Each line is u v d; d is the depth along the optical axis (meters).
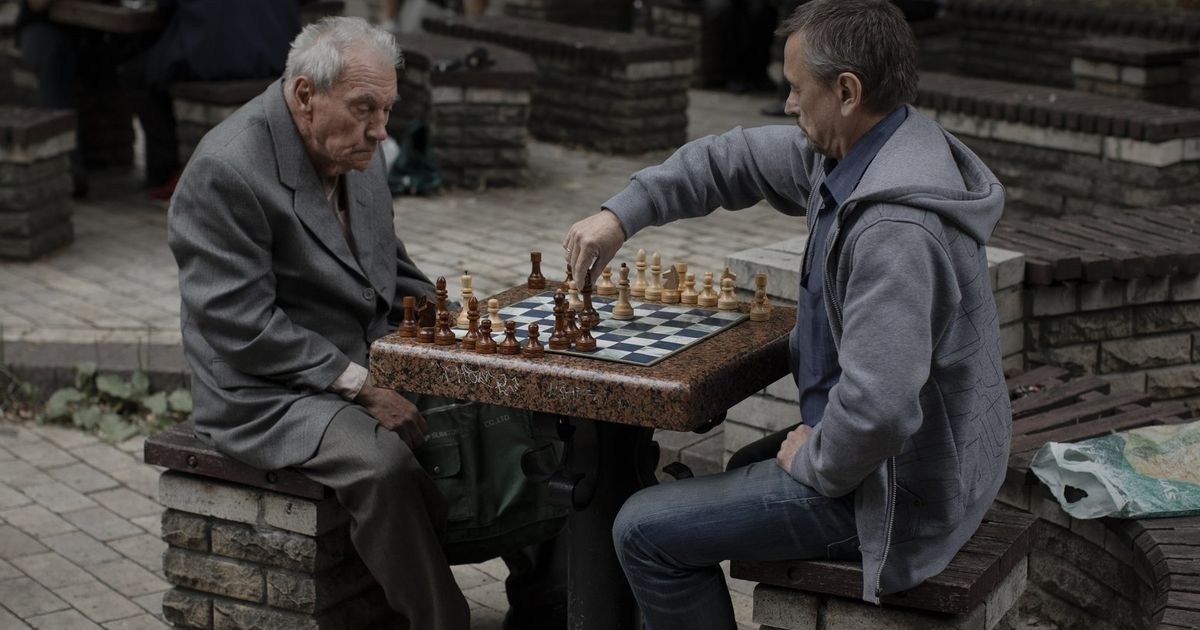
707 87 13.03
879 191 2.93
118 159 10.20
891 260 2.90
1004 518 3.50
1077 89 9.97
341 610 4.00
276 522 3.89
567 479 3.45
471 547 3.98
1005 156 8.59
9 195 7.76
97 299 7.17
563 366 3.20
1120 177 7.97
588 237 3.55
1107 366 5.68
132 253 8.03
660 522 3.22
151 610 4.60
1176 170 7.84
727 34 12.76
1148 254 5.53
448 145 9.34
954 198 2.98
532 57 10.96
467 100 9.28
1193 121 7.78
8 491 5.51
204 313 3.75
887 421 2.87
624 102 10.34
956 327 3.04
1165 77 9.53
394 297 4.30
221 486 3.95
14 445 5.95
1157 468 4.13
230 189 3.72
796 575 3.23
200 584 4.06
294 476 3.80
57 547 5.04
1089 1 11.48
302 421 3.74
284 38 9.12
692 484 3.27
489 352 3.30
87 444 5.97
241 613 4.01
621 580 3.55
